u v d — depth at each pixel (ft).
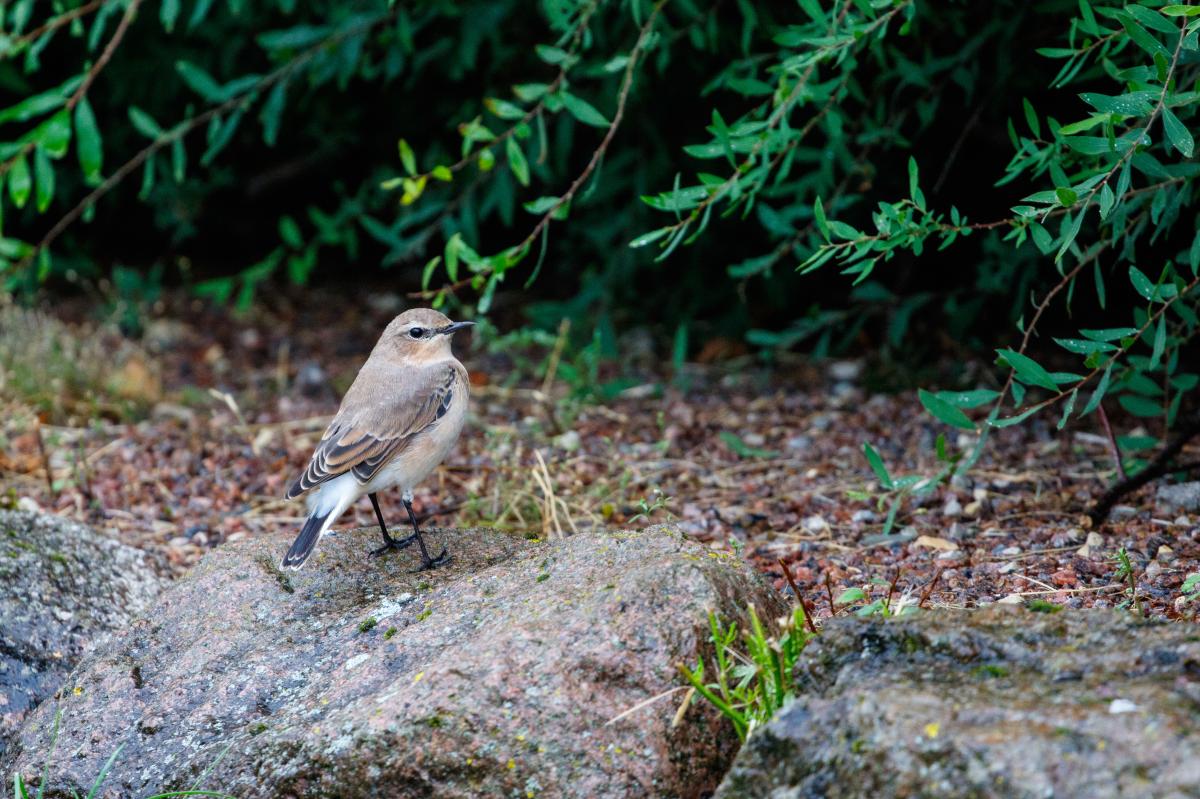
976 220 50.70
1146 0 27.96
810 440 43.27
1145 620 20.59
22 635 29.55
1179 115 28.76
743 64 39.50
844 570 31.99
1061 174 27.73
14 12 40.75
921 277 53.72
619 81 48.01
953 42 42.70
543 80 51.75
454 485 41.14
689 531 36.11
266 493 41.52
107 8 40.04
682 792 21.90
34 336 51.31
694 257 55.06
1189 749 17.12
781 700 21.75
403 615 26.35
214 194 67.10
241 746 23.43
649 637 22.80
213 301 64.08
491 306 61.93
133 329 59.36
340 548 30.53
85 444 45.73
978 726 18.40
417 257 67.05
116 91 58.70
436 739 21.84
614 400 49.16
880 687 20.13
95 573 32.35
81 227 67.72
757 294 56.49
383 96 59.82
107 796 24.38
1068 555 31.91
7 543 31.91
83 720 25.79
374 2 47.52
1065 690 19.21
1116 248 42.01
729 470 40.98
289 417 48.75
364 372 32.91
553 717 22.02
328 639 26.37
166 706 25.63
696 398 49.06
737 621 23.63
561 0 35.32
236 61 59.00
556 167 54.75
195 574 29.40
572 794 21.53
